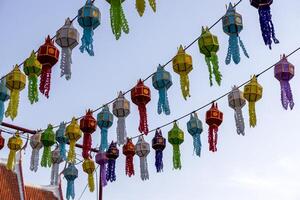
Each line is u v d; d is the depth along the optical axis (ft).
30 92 27.07
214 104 33.71
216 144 32.68
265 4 20.42
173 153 34.99
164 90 29.45
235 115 30.68
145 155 38.42
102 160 39.96
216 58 25.29
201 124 34.24
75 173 42.24
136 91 30.94
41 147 38.52
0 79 30.58
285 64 27.63
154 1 19.16
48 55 26.37
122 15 20.93
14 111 28.14
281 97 27.07
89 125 34.30
